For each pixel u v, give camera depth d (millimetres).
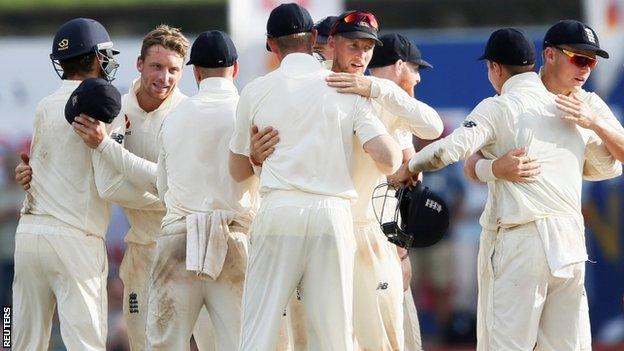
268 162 24453
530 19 64188
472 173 26531
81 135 26891
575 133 26016
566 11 64125
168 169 26828
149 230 29297
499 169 25625
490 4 63406
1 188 50344
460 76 48875
